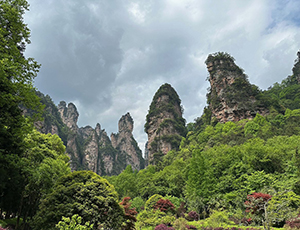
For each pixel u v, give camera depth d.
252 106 103.06
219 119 110.50
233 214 31.50
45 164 22.16
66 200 16.81
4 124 15.96
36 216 16.41
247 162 43.22
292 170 36.12
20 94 15.72
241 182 38.38
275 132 73.50
